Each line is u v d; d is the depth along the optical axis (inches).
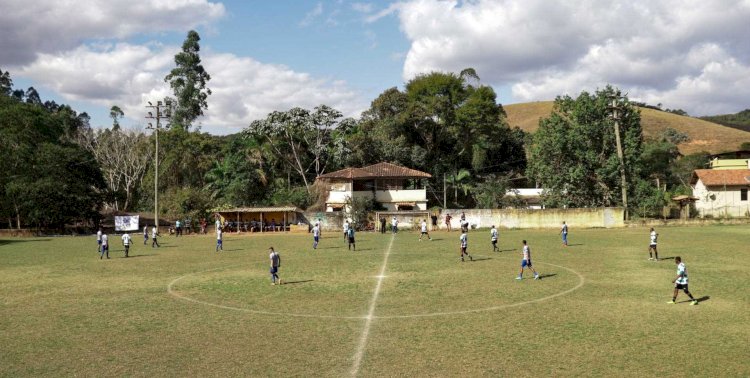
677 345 597.0
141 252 1689.2
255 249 1739.7
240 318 755.4
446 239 1987.0
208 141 3363.7
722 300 820.6
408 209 2773.1
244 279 1095.6
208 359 572.7
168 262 1405.0
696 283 963.3
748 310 755.4
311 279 1079.0
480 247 1667.1
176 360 570.3
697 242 1651.1
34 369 546.9
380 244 1823.3
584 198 2596.0
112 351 605.3
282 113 3275.1
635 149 2519.7
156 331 689.6
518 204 3002.0
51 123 3031.5
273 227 2662.4
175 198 2847.0
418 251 1576.0
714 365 530.9
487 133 3636.8
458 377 507.2
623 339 622.5
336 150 3260.3
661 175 3496.6
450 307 805.9
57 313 799.7
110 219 2928.2
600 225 2370.8
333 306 825.5
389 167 2910.9
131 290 985.5
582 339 625.0
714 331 650.2
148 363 561.6
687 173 3531.0
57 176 2600.9
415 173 2829.7
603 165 2522.1
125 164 3503.9
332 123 3378.4
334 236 2278.5
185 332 684.1
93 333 682.8
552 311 769.6
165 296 923.4
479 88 3604.8
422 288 961.5
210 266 1311.5
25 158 2568.9
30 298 917.8
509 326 690.2
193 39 4180.6
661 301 823.1
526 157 3838.6
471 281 1027.9
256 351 599.2
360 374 518.9
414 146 3425.2
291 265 1300.4
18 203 2549.2
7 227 2847.0
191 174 3221.0
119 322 740.0
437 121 3543.3
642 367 528.1
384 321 727.1
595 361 547.5
